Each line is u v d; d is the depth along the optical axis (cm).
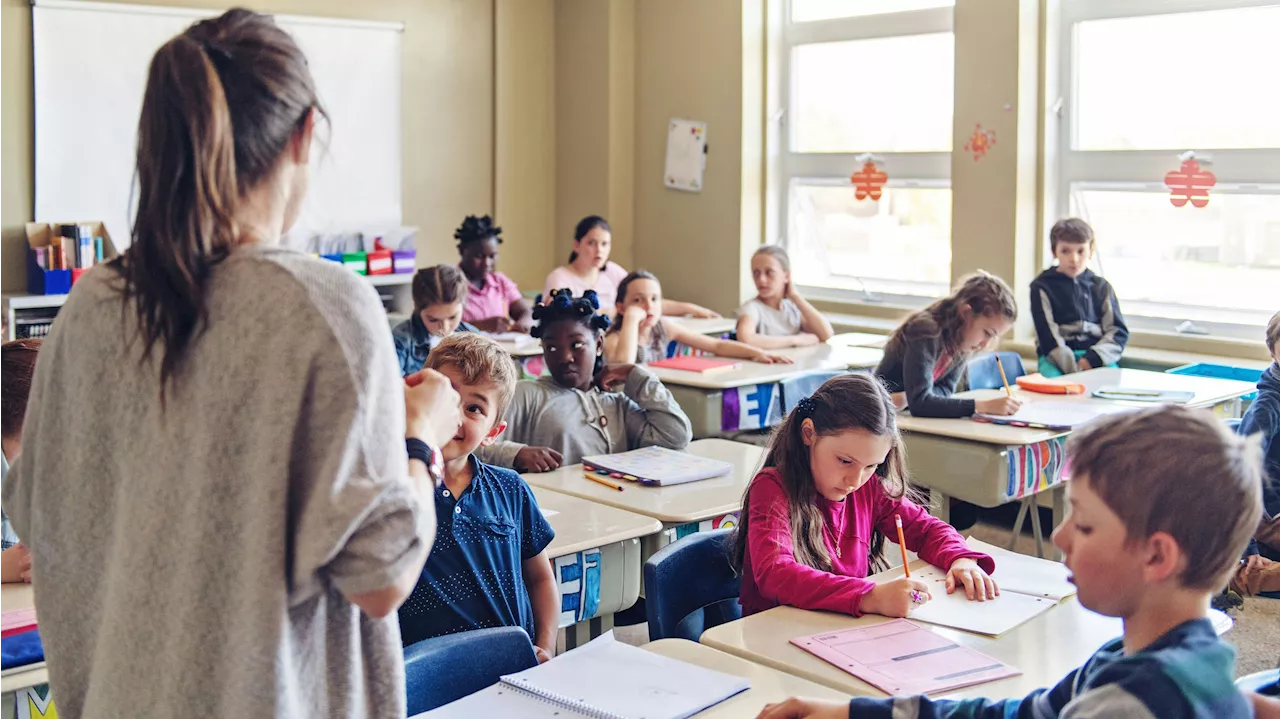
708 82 619
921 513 221
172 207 105
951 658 165
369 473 105
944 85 546
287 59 110
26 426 118
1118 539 106
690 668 161
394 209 629
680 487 275
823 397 205
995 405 342
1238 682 135
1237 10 452
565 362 312
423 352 412
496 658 168
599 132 662
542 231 693
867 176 579
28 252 518
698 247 635
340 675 110
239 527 104
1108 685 104
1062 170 509
